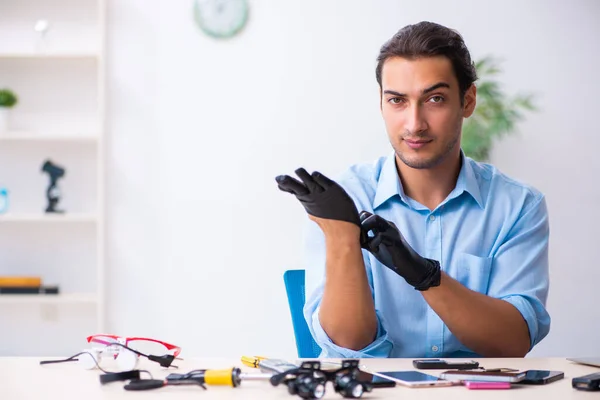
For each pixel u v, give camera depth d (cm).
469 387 103
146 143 370
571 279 368
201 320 369
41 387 105
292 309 183
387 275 160
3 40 369
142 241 370
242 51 370
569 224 369
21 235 371
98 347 129
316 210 128
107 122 370
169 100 371
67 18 370
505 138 367
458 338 143
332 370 103
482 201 166
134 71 370
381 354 145
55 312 370
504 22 369
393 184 165
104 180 366
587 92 369
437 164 152
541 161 368
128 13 370
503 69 369
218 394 98
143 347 130
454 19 370
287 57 370
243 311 369
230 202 370
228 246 370
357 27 369
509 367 123
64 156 373
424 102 147
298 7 370
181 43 370
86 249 372
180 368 121
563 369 121
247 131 370
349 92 369
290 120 370
